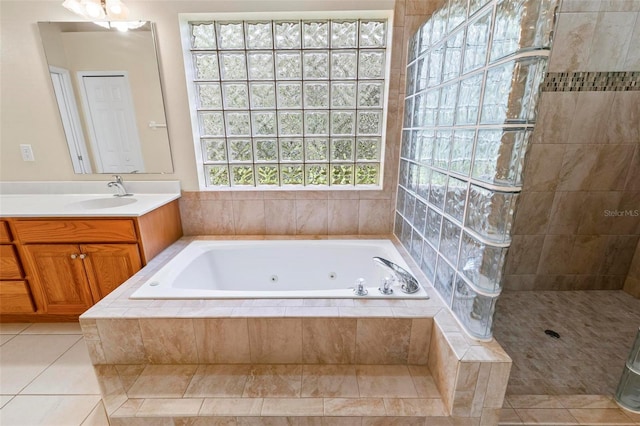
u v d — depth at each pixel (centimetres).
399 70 193
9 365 158
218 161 216
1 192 211
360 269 206
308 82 200
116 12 174
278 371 137
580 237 222
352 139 212
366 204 221
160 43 188
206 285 196
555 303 216
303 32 192
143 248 176
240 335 137
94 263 175
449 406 117
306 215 223
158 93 197
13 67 190
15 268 174
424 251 165
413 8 182
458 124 125
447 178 135
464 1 120
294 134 210
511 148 95
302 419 117
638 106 195
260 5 180
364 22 190
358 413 117
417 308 138
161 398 123
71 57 190
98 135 204
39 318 191
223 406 120
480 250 109
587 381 146
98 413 132
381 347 139
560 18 182
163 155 209
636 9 180
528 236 222
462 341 116
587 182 210
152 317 133
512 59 90
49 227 168
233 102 204
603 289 233
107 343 136
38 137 202
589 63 189
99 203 201
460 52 123
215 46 194
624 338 180
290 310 137
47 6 181
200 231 226
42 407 135
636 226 218
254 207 221
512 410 126
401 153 206
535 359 161
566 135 201
